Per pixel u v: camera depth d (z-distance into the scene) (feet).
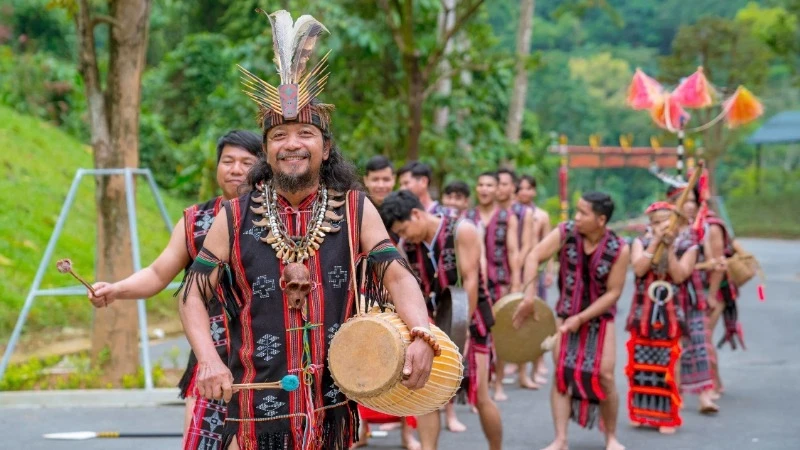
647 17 311.06
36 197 64.59
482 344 26.32
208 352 15.12
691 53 156.97
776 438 31.60
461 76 65.41
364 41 57.36
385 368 14.30
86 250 61.41
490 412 26.50
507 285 42.55
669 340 32.07
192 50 99.40
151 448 29.40
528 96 253.44
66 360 41.70
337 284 15.49
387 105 59.26
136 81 37.73
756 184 236.43
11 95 85.66
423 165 33.30
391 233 25.76
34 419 33.40
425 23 60.95
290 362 15.33
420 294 15.15
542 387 41.52
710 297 36.60
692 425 33.63
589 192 28.60
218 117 76.13
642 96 33.55
